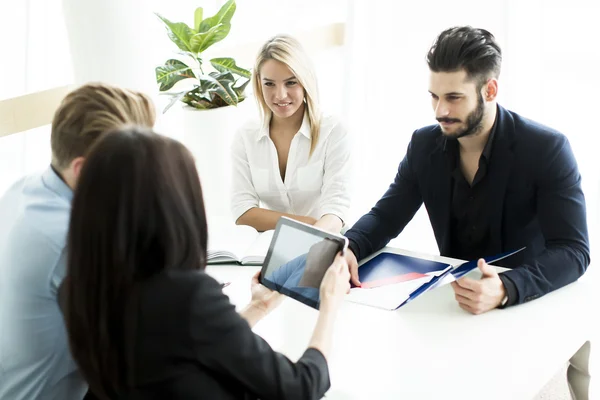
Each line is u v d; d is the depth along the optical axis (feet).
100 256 2.72
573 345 4.06
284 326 4.43
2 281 3.66
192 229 2.85
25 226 3.61
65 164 3.70
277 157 7.07
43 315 3.60
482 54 4.99
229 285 5.11
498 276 4.54
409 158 5.97
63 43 9.05
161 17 8.00
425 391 3.60
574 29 8.03
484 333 4.22
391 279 5.00
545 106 8.43
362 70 10.04
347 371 3.83
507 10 8.27
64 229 3.58
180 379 2.83
